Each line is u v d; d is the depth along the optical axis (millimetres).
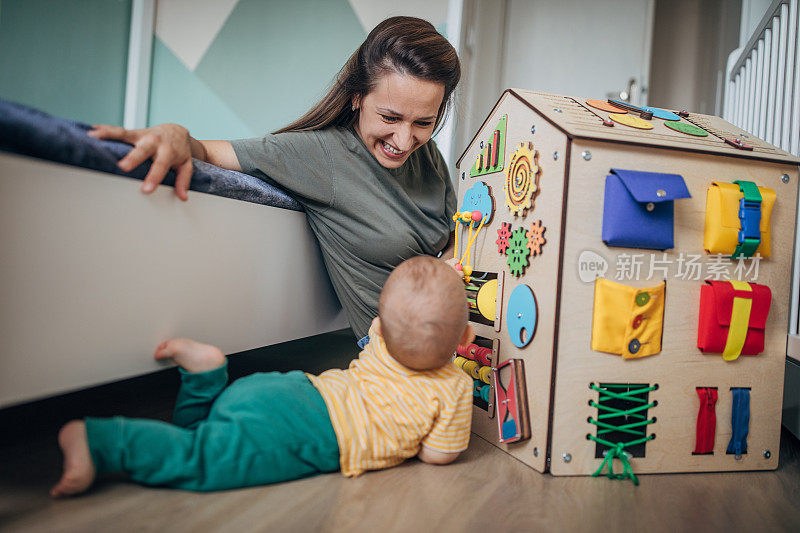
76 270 631
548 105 876
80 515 544
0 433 787
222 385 734
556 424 771
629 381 790
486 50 2713
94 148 636
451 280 789
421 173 1300
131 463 588
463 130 2291
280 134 1092
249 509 592
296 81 2352
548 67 2828
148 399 1024
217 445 626
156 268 750
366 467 732
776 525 646
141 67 2303
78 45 1981
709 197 814
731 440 831
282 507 605
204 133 2402
